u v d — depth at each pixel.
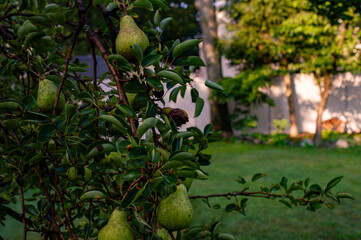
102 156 1.31
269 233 5.30
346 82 14.21
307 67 11.98
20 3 1.67
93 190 1.30
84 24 1.31
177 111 1.18
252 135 15.10
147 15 1.63
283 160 10.70
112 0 1.29
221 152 12.38
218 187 7.64
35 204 4.65
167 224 1.10
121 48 1.16
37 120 1.17
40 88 1.36
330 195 1.75
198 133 1.69
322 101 12.98
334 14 4.05
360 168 9.27
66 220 1.50
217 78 14.79
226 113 15.59
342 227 5.53
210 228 1.66
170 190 1.07
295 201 1.84
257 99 14.41
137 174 1.01
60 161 1.67
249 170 9.38
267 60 13.68
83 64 1.95
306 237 5.16
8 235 4.62
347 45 10.84
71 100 1.57
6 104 1.34
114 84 1.52
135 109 1.38
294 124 14.45
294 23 10.79
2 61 1.58
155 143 1.18
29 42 1.43
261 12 12.01
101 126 1.35
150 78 1.11
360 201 6.63
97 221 1.61
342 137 13.16
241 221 5.75
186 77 1.26
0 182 1.61
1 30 1.65
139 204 1.10
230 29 13.56
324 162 10.19
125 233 1.11
